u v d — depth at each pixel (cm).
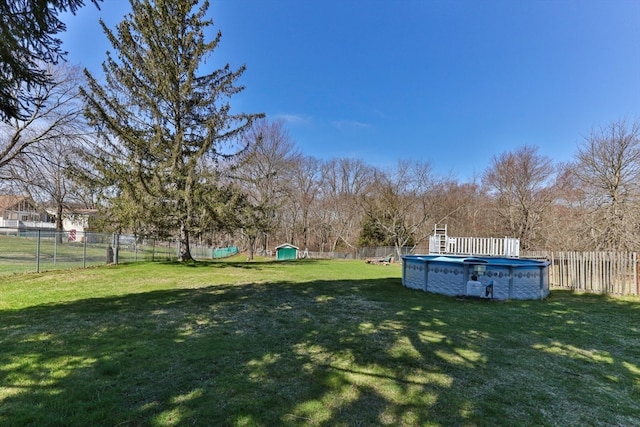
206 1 1616
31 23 365
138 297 752
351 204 4291
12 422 245
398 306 713
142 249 1986
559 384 337
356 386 321
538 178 2794
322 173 4338
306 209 4197
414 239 3534
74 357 378
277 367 364
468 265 841
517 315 646
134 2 1484
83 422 249
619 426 262
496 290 833
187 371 347
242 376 338
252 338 467
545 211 2666
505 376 354
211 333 486
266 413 268
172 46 1570
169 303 691
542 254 1503
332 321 574
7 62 364
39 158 1478
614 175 1948
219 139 1620
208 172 1522
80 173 1438
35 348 405
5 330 479
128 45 1470
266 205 1917
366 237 3753
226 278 1131
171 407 274
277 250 3108
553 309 709
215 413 266
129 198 1384
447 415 271
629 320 612
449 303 760
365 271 1669
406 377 345
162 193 1448
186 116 1606
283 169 3098
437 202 3575
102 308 630
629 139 1892
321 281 1123
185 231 1616
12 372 336
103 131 1411
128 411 266
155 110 1502
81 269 1230
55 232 1245
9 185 1465
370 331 515
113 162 1421
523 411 281
